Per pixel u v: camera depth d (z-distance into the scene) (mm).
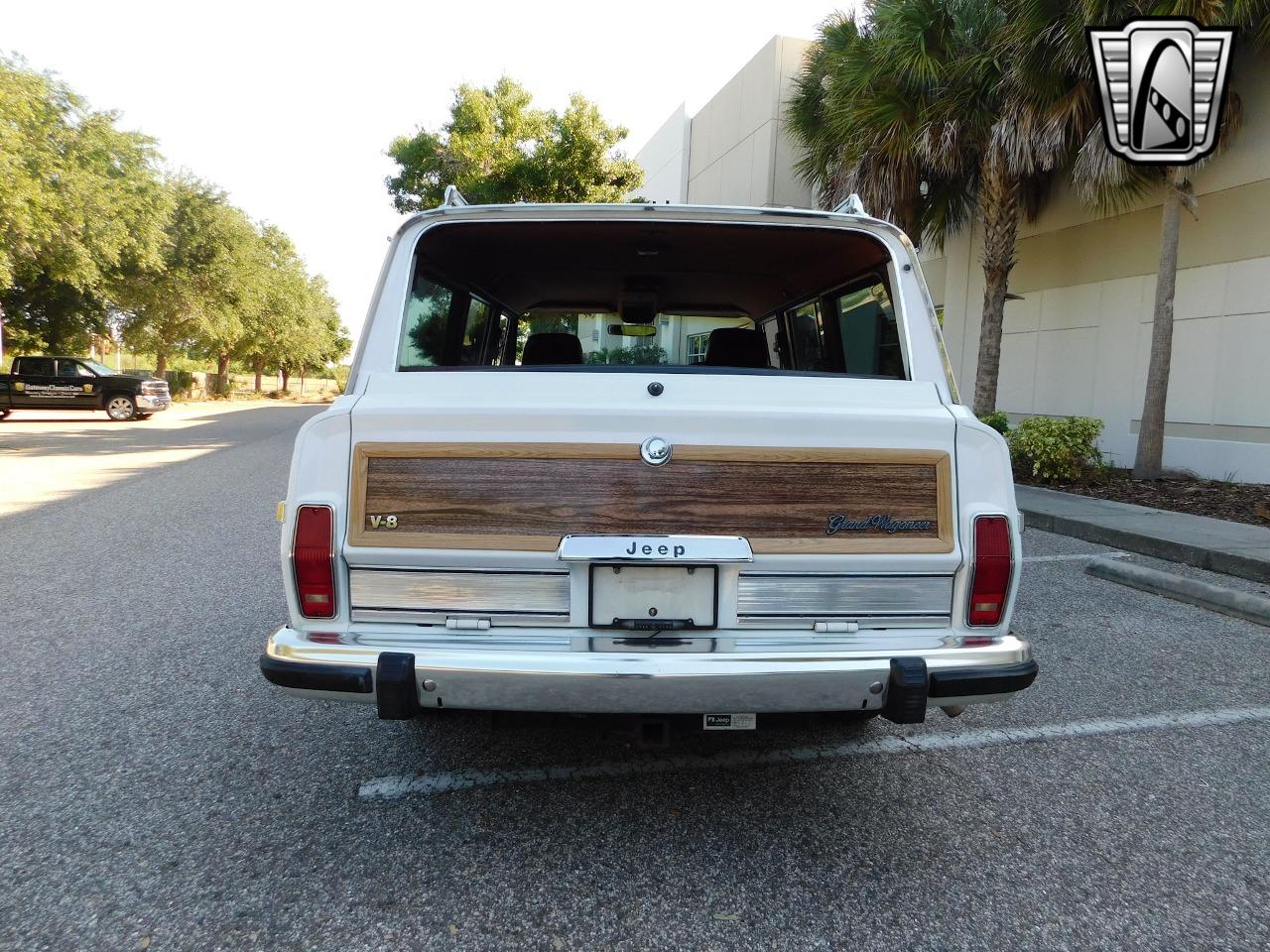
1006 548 2494
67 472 11758
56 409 23125
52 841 2662
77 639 4652
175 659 4340
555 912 2342
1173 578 5832
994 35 10547
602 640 2424
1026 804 2994
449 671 2279
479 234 3148
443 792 3021
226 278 34125
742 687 2309
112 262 22953
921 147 11133
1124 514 8297
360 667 2301
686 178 26891
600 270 3924
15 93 18391
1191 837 2785
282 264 46844
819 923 2312
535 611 2443
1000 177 11484
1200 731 3637
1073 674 4305
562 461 2424
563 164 19688
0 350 24578
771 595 2475
